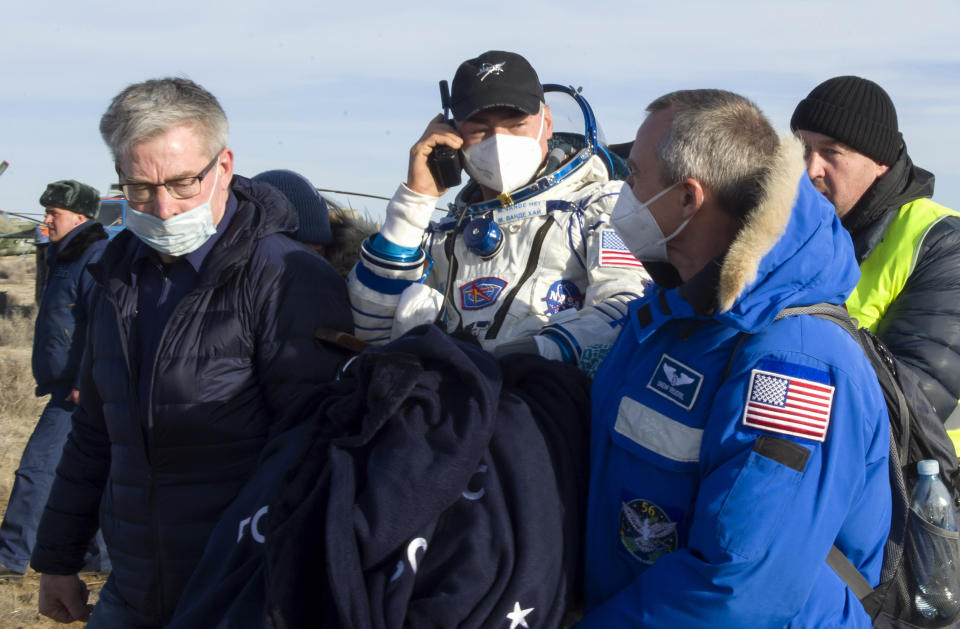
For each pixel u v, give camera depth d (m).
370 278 2.66
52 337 5.48
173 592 2.54
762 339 1.84
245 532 2.04
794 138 1.87
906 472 2.12
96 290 2.78
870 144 3.00
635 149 2.06
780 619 1.76
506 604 1.79
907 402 2.11
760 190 1.85
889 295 2.98
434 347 2.01
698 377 1.92
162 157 2.39
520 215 2.64
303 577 1.86
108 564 5.41
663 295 2.03
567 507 2.00
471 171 2.67
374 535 1.82
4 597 5.18
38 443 5.54
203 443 2.50
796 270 1.82
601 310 2.41
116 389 2.60
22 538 5.48
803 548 1.75
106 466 2.89
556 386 2.17
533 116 2.62
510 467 1.93
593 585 2.05
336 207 3.44
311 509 1.88
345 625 1.76
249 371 2.53
